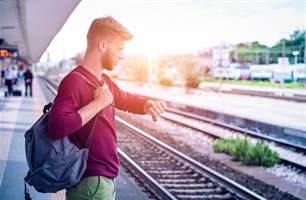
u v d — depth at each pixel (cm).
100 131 257
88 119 243
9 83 2531
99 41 257
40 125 246
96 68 261
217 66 3228
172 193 791
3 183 653
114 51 260
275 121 1711
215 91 4022
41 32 2073
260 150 1105
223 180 844
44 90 3794
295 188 872
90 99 253
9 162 801
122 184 765
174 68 4791
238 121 1872
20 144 989
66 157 242
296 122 1683
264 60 4622
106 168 257
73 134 255
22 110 1734
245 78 4672
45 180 241
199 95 3394
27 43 3100
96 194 252
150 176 844
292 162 1057
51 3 1141
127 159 997
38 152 241
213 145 1282
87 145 251
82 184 253
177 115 2192
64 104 239
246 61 5084
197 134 1557
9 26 2028
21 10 1412
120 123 1809
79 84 248
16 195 593
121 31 257
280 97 3098
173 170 988
